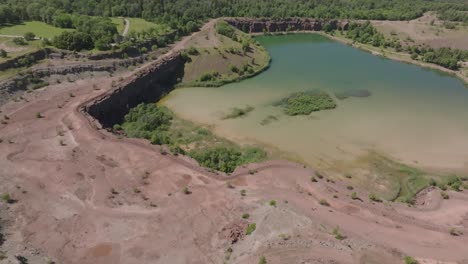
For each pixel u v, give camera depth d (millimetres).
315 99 97062
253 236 46469
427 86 112438
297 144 76875
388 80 116250
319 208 53281
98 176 57219
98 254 44000
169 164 61906
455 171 69875
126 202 52312
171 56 109438
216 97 98312
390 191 63750
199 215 50750
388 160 72562
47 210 50000
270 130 82062
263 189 57562
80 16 123062
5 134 66438
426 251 46250
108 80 93125
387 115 91250
